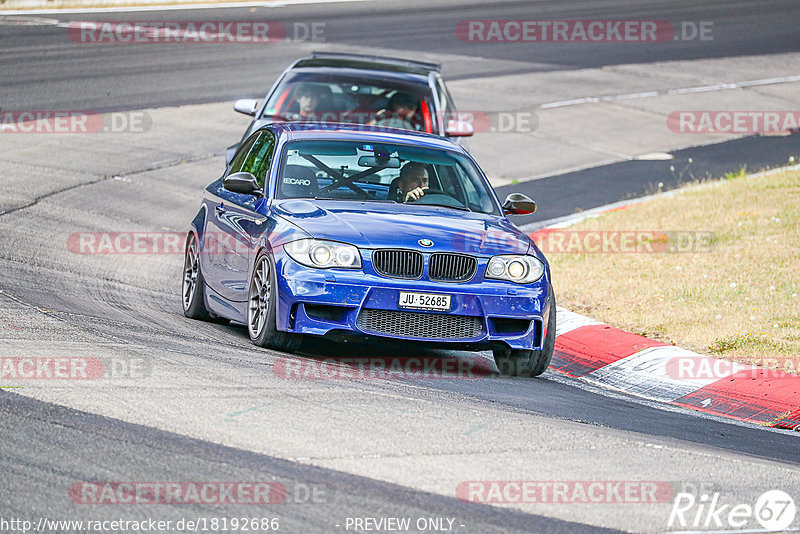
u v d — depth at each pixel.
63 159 63.91
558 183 67.94
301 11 127.88
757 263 45.81
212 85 87.69
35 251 44.03
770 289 41.38
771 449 25.95
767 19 135.75
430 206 33.09
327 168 33.81
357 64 55.09
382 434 22.36
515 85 96.50
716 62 111.25
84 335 29.36
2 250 43.16
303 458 20.44
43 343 27.80
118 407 22.62
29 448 19.77
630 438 24.53
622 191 66.19
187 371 26.14
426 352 34.00
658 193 64.19
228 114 79.06
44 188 56.91
